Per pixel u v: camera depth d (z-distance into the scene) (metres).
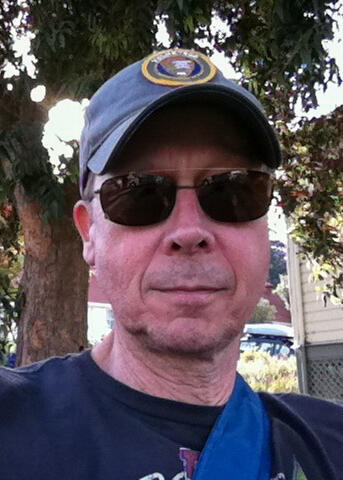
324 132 1.65
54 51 1.25
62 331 1.44
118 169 0.49
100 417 0.47
